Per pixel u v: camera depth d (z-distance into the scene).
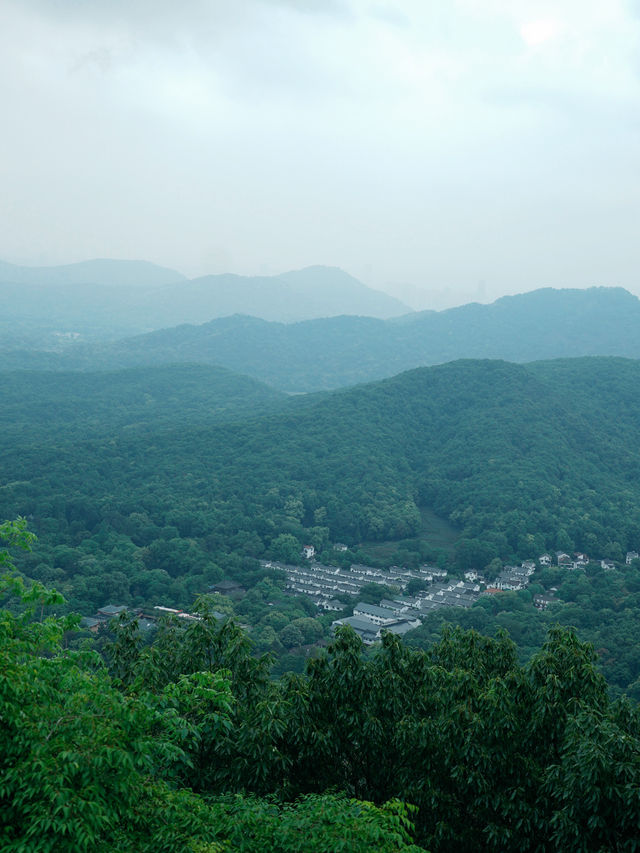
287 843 18.19
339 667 28.59
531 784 25.39
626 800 22.30
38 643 22.12
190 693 24.69
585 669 28.38
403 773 26.42
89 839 15.59
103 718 18.66
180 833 17.81
